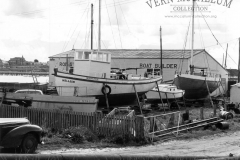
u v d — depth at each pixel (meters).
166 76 53.81
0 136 12.02
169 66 53.78
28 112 19.83
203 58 56.12
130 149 15.34
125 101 31.20
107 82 28.66
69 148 14.84
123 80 29.80
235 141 18.41
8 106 20.89
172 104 37.56
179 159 10.17
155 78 33.75
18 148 12.60
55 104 23.02
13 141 12.19
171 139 18.53
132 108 32.91
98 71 29.62
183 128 20.83
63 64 58.38
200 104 42.75
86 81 27.80
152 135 17.70
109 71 30.55
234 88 38.75
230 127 23.67
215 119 23.95
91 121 17.64
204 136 20.02
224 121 23.62
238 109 32.88
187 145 16.94
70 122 18.28
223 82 59.19
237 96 38.53
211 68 57.59
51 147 14.70
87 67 29.03
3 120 12.67
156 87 36.09
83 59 29.16
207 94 45.38
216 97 51.12
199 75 44.41
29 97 23.98
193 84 41.38
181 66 52.78
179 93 37.75
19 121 12.81
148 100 36.38
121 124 16.92
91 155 9.62
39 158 9.22
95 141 16.52
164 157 10.11
